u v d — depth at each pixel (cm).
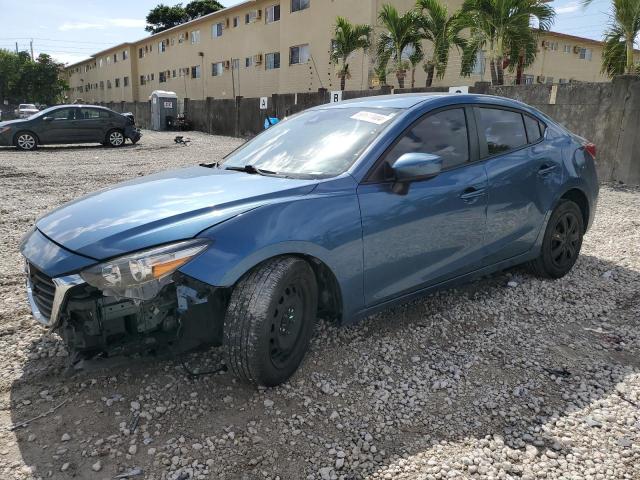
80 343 279
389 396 310
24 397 301
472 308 431
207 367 331
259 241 282
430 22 1936
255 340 282
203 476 244
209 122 2900
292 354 312
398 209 342
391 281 350
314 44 2711
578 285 486
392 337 380
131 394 304
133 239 273
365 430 279
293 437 272
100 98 5988
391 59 2073
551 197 459
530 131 460
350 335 380
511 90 1271
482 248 407
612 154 1112
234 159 409
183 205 300
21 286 464
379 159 344
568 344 377
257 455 259
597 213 816
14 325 386
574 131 1165
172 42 4266
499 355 360
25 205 816
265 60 3197
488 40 1582
